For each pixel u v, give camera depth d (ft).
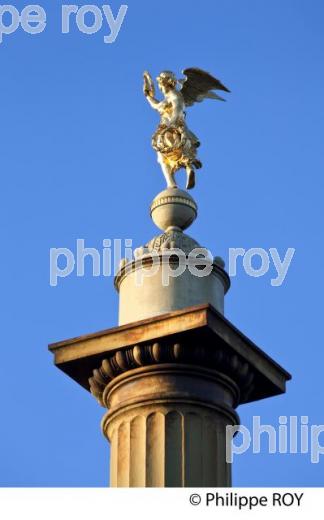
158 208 181.37
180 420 167.22
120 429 168.76
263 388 176.96
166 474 164.66
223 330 168.76
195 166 185.47
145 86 189.16
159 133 185.37
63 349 172.96
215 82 192.95
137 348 168.96
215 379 170.09
